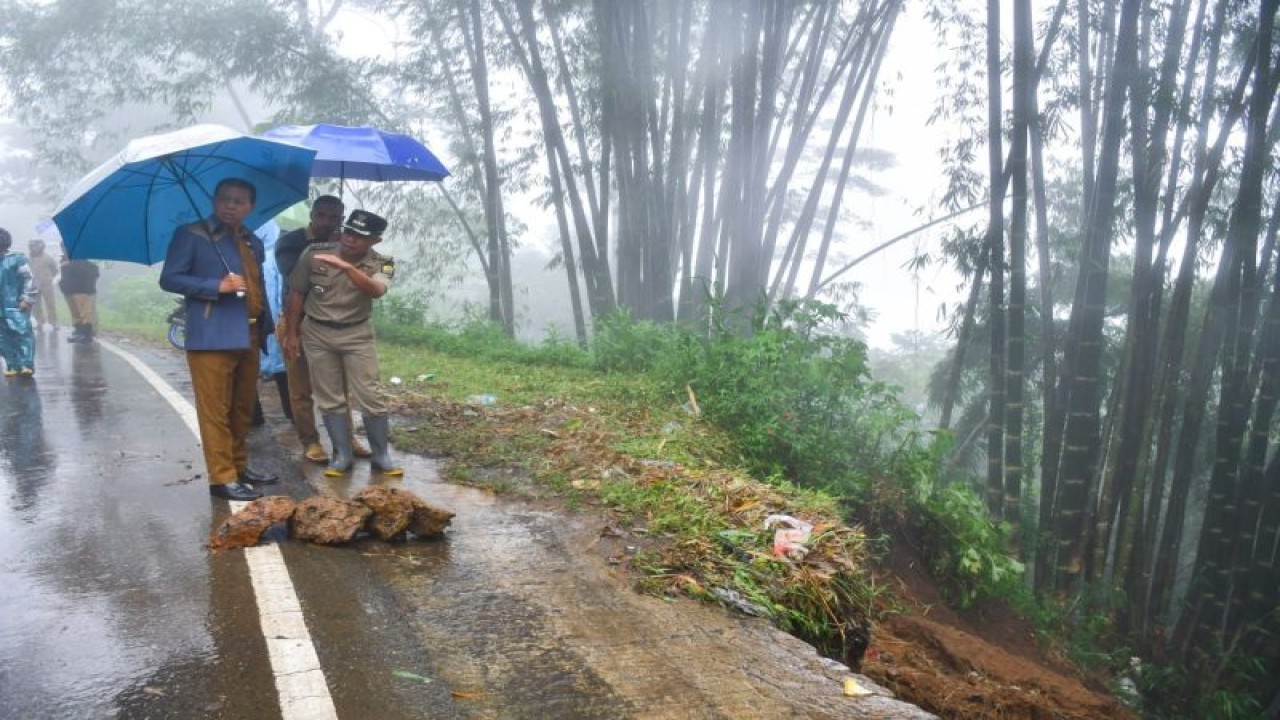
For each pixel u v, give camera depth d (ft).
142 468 21.66
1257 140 31.27
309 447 22.22
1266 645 33.65
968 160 38.27
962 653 17.40
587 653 12.54
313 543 16.47
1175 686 32.48
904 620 18.35
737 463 24.18
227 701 10.93
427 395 30.89
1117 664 31.81
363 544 16.61
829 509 19.49
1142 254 33.12
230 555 15.78
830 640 15.46
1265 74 30.25
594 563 15.97
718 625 13.79
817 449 25.18
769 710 11.22
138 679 11.44
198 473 21.21
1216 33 33.12
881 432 26.27
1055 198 48.32
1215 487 34.01
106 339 53.88
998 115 32.96
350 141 25.54
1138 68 32.48
